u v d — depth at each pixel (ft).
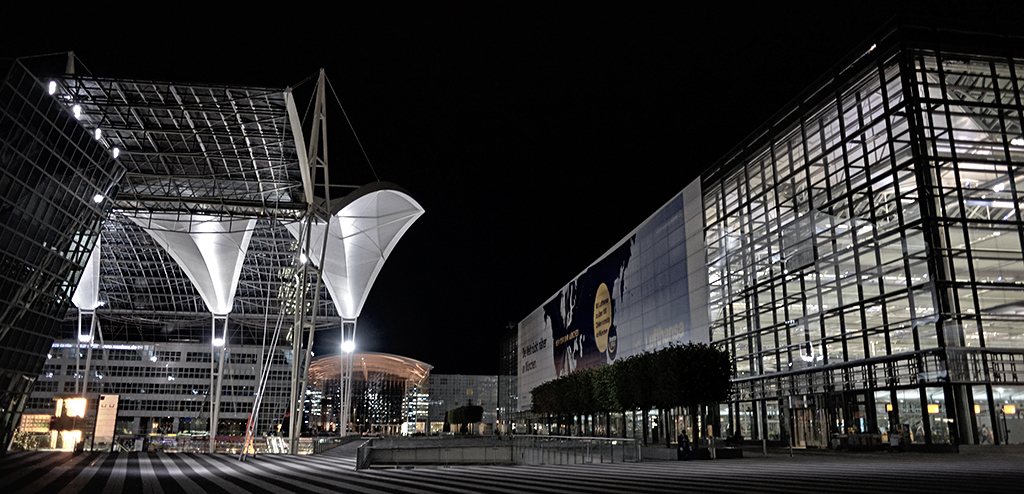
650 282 192.95
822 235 123.34
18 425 104.88
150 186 170.60
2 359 97.14
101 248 271.08
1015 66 108.47
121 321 342.03
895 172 105.50
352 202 188.96
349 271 252.62
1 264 93.40
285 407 359.46
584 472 64.75
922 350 97.66
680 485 47.47
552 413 194.59
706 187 166.50
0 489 47.26
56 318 109.81
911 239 101.55
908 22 107.04
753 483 47.88
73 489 48.11
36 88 91.56
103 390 349.20
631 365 118.32
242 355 363.15
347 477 61.11
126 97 128.67
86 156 105.91
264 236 249.14
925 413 97.09
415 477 60.39
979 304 96.68
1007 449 86.89
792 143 134.62
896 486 44.14
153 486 51.37
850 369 113.70
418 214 225.15
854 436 102.06
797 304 129.90
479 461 126.62
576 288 261.24
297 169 162.50
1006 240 100.22
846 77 118.93
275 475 64.39
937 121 103.19
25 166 93.91
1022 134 105.70
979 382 93.04
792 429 129.70
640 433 194.18
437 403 626.64
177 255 229.86
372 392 611.06
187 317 320.70
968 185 101.35
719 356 101.40
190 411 352.90
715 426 157.17
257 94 129.39
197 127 141.79
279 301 291.38
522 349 362.74
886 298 106.22
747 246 148.05
